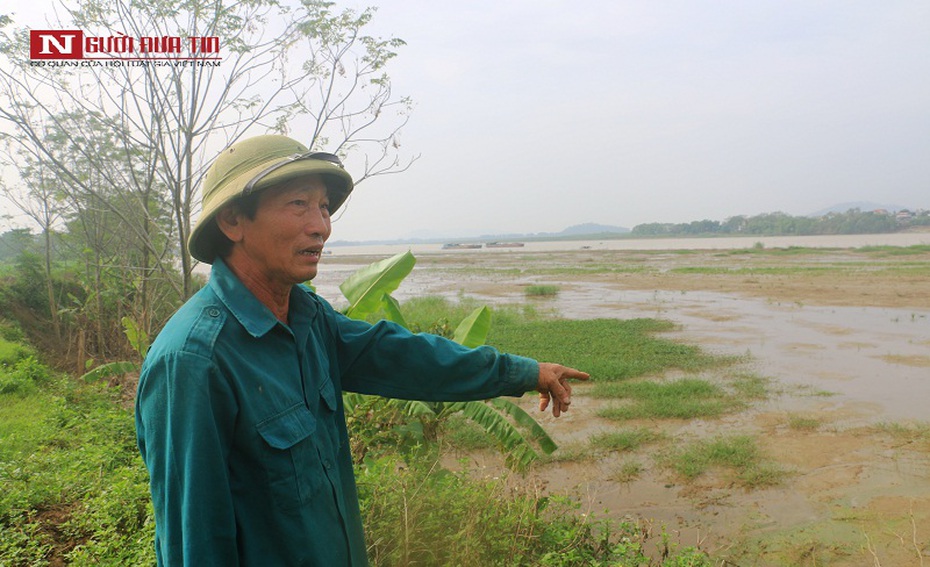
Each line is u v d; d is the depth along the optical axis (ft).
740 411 24.97
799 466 19.08
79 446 17.65
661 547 14.12
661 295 71.41
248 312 4.15
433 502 10.25
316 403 4.50
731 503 16.71
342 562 4.42
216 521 3.66
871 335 41.01
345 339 5.31
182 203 18.84
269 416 4.00
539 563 10.17
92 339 36.11
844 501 16.51
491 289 87.04
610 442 21.36
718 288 75.77
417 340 5.49
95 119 19.54
